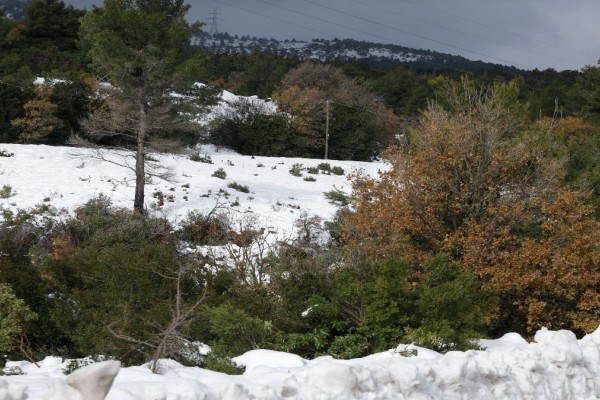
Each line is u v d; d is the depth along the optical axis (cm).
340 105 6359
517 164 2092
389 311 1205
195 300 1399
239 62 9944
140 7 3161
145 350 1102
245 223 2975
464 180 2098
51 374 909
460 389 744
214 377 751
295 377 700
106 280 1389
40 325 1283
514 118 2488
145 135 3198
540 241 1917
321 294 1441
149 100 3212
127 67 3009
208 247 2278
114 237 2406
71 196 3155
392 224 1964
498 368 790
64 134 4638
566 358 864
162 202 3170
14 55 5516
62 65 6047
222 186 3744
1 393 552
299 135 6009
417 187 2069
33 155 3819
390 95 8500
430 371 733
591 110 6041
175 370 797
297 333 1284
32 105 4438
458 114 2238
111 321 1177
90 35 3145
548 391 833
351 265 1590
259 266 1725
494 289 1620
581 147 3022
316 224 2869
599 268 1948
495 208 1945
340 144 6162
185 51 3275
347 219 2109
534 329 1880
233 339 1167
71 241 2436
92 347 1141
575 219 1944
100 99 4744
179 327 1187
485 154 2072
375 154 6556
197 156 4384
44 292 1377
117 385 646
